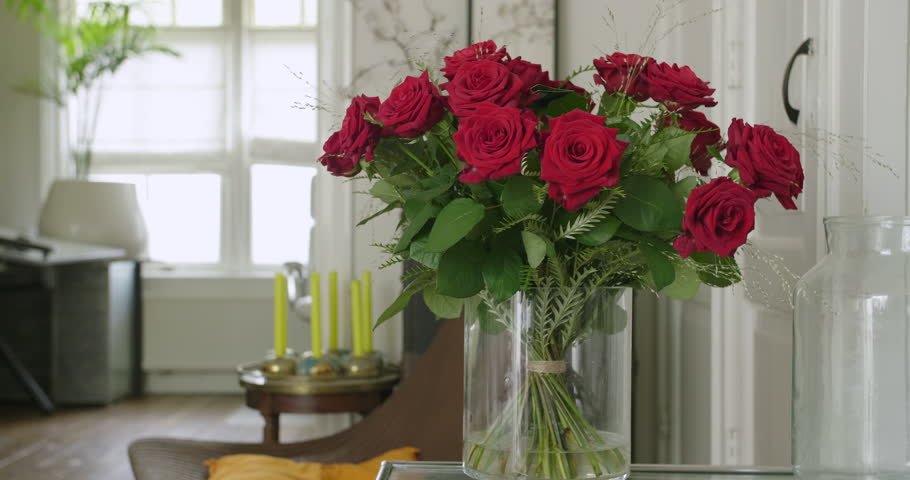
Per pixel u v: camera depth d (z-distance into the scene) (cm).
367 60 306
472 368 105
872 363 93
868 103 125
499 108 92
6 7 536
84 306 534
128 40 579
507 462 102
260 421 488
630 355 105
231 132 605
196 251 612
